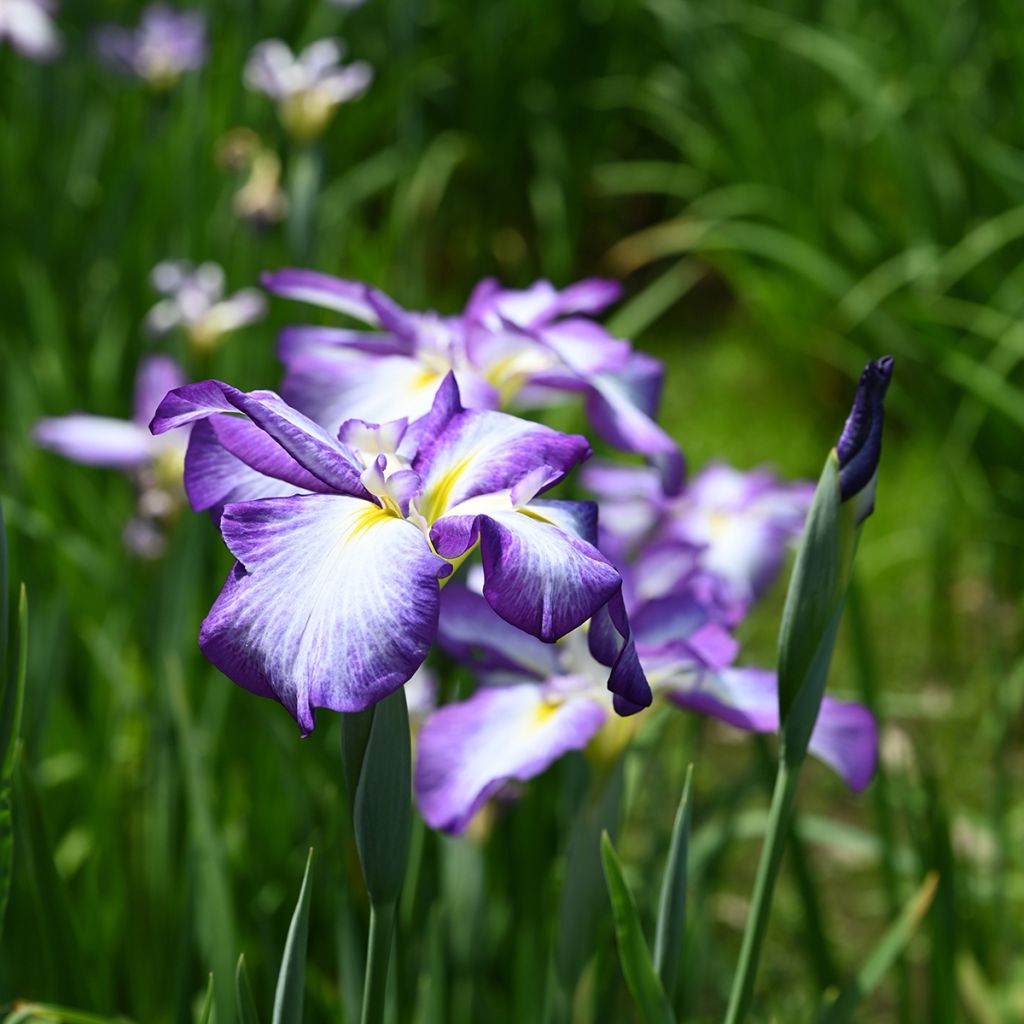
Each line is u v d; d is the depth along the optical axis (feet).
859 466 3.10
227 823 5.27
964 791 7.25
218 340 6.28
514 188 12.44
